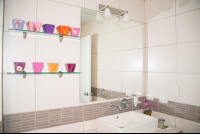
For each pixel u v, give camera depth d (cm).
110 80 188
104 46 184
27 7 135
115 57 193
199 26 161
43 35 142
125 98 200
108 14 172
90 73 171
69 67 147
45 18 143
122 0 199
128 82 204
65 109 152
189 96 169
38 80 138
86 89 167
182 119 175
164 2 196
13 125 127
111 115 175
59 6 150
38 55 139
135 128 143
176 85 181
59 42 150
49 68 138
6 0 126
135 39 212
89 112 167
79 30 153
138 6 217
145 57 221
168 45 191
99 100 177
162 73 197
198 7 162
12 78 127
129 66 206
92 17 173
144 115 179
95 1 175
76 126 158
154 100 207
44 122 141
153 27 210
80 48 164
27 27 133
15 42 129
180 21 178
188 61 170
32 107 135
